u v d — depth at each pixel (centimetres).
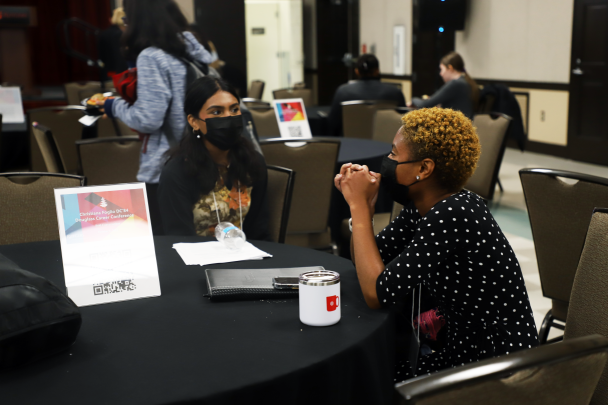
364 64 544
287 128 365
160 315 126
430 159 131
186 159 195
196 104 190
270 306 131
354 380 113
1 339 97
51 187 211
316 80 1212
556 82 739
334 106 546
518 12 788
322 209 288
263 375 99
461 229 127
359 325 121
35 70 1353
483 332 136
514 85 806
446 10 864
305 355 106
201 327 119
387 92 547
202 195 199
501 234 134
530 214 194
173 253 170
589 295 135
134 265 137
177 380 98
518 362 75
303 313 120
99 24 1339
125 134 446
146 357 106
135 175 325
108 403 91
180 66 241
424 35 940
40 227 211
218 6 827
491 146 337
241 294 134
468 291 133
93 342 113
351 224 144
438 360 142
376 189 144
